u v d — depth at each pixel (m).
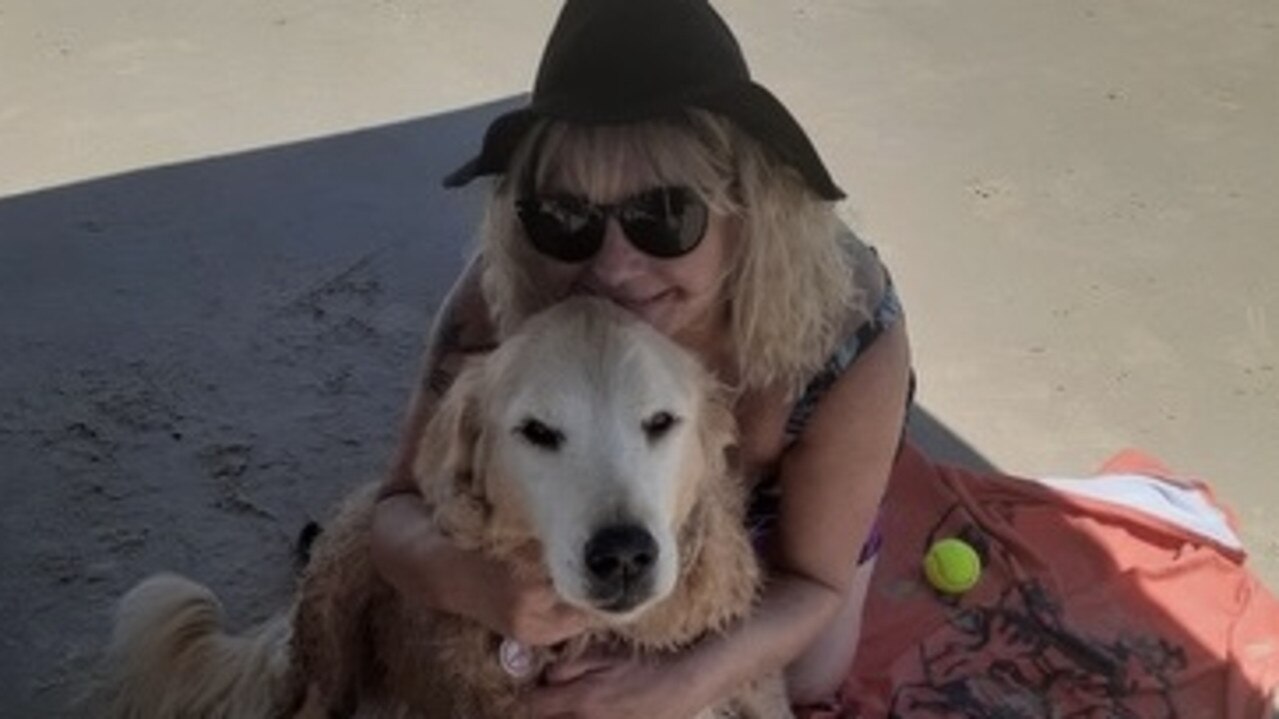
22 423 1.77
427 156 2.36
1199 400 1.88
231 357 1.90
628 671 1.08
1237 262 2.17
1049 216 2.27
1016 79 2.68
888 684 1.44
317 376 1.87
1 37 2.72
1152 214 2.29
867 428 1.14
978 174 2.38
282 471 1.72
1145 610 1.53
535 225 1.04
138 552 1.60
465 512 1.03
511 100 2.54
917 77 2.68
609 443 0.96
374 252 2.12
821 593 1.18
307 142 2.39
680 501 1.02
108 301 1.99
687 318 1.08
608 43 0.98
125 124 2.44
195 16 2.83
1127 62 2.75
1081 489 1.67
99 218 2.17
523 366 0.99
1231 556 1.61
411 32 2.78
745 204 1.03
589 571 0.94
